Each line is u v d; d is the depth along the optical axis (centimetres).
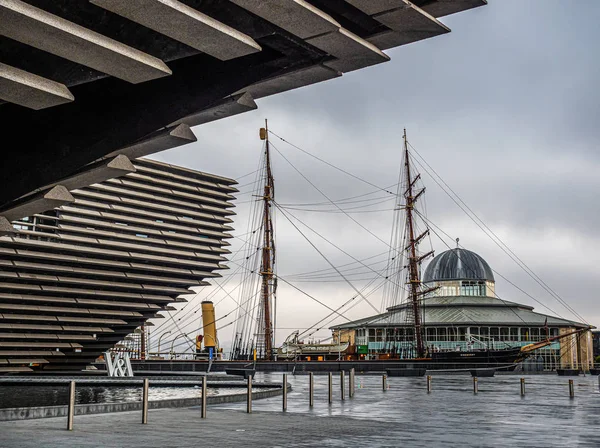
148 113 1972
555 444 1566
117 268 6581
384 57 1719
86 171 2181
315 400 3061
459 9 1689
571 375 7312
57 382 4328
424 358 9144
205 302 10431
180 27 1391
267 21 1542
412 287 10119
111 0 1278
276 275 10606
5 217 2514
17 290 6012
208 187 7662
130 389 3928
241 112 1991
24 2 1322
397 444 1551
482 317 11825
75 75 1570
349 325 12606
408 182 10506
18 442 1538
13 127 2136
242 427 1900
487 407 2697
